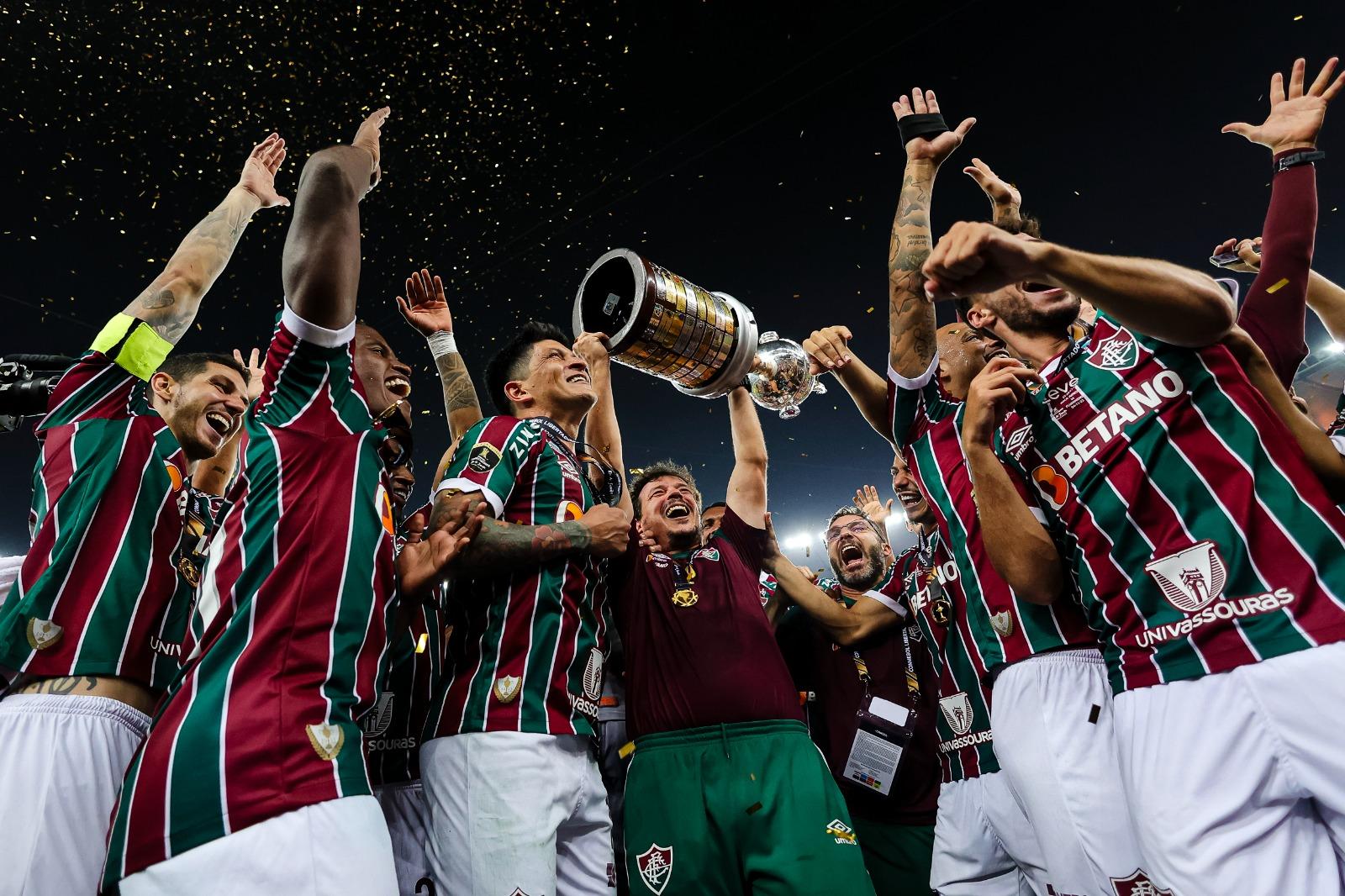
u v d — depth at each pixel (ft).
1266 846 5.03
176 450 7.15
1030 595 6.70
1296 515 5.31
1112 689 5.92
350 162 5.98
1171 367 5.90
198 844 4.65
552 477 7.83
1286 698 4.97
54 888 5.29
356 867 4.86
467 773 6.67
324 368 5.89
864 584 12.13
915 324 7.95
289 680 5.16
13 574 6.61
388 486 6.43
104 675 5.87
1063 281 4.96
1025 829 7.99
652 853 7.83
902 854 10.55
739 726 8.12
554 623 7.13
